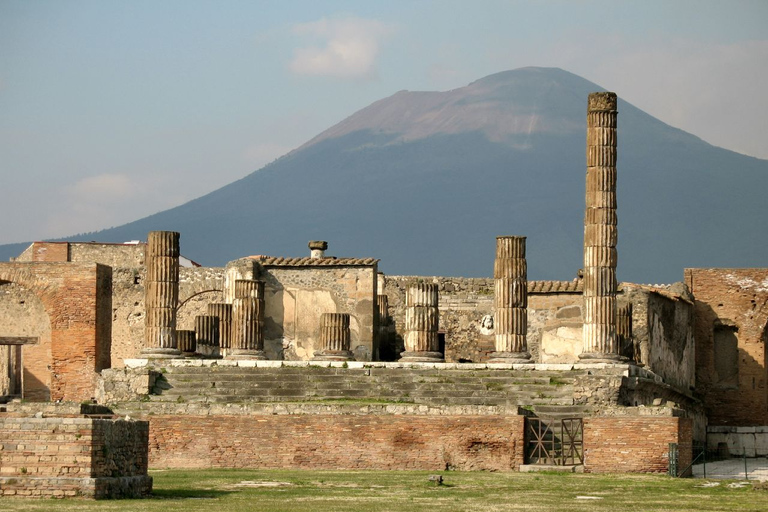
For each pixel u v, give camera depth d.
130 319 104.44
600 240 72.62
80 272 87.75
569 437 60.53
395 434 61.28
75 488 41.84
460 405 64.31
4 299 100.12
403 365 69.69
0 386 102.06
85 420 42.16
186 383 69.50
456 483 52.78
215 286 103.62
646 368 76.06
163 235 77.31
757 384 93.38
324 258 86.50
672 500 46.97
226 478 53.97
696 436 87.44
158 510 39.59
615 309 72.50
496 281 77.31
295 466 61.78
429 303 76.00
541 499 46.88
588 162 73.38
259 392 68.75
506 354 76.12
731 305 94.00
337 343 77.56
